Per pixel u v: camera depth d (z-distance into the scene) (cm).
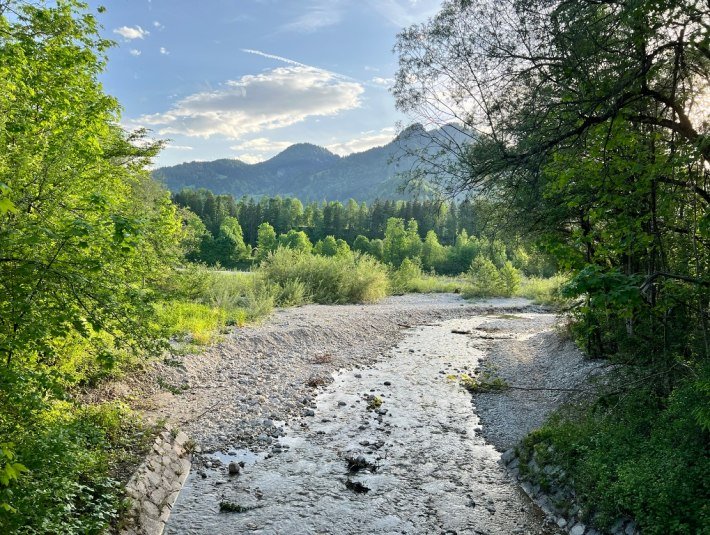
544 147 660
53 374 533
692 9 498
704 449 553
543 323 2250
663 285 671
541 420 970
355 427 959
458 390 1218
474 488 724
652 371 734
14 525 405
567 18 588
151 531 575
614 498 557
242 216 9806
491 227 1245
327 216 9544
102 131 697
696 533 467
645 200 671
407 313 2408
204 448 823
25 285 472
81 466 526
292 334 1642
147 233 784
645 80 577
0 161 517
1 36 577
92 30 743
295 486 718
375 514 649
